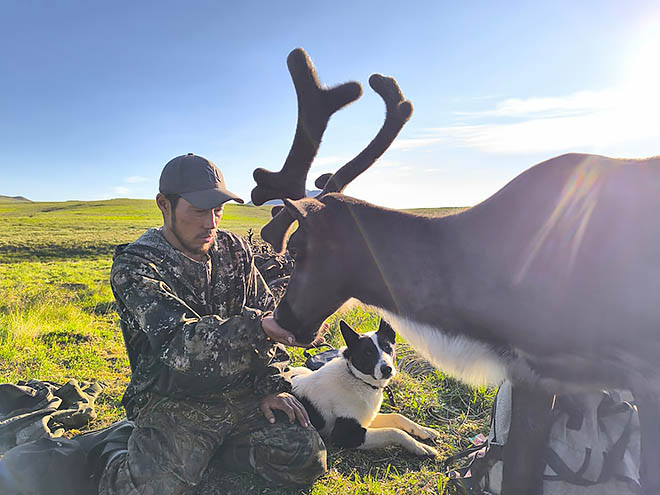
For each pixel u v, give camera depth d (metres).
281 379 1.29
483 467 1.13
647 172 0.91
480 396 1.79
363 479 1.35
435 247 1.03
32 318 2.95
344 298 1.10
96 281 6.02
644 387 0.90
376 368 1.50
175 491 1.11
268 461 1.26
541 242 0.94
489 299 0.97
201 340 1.05
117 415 1.68
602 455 1.02
